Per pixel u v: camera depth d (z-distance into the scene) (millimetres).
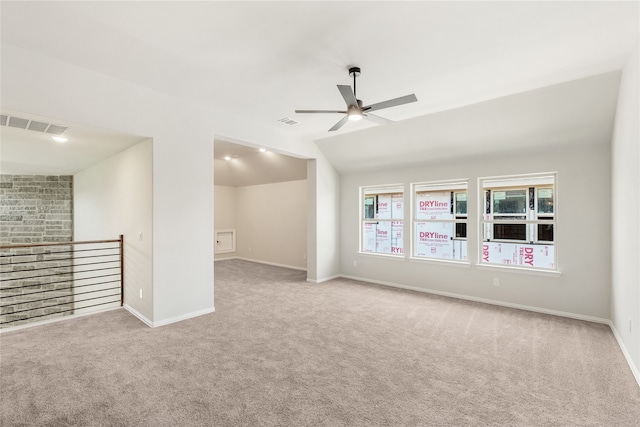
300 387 2355
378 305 4453
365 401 2186
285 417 2014
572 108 3498
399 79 3229
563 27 2332
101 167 5113
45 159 4961
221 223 8930
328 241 6172
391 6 2096
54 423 1937
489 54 2736
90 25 2324
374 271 5914
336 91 3551
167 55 2768
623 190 3016
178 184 3783
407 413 2057
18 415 2004
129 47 2641
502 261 4656
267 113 4301
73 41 2553
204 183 4047
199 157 3984
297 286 5613
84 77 3023
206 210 4070
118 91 3262
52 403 2129
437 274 5109
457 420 1989
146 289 3705
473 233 4754
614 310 3477
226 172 8438
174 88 3490
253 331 3455
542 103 3580
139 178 3855
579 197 3916
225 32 2410
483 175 4660
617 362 2764
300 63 2898
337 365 2699
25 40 2535
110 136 3518
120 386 2344
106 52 2727
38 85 2746
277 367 2656
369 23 2289
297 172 7234
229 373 2549
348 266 6309
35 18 2232
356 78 3207
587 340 3236
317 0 2033
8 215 6359
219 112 4195
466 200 5043
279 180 7891
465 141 4496
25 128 3211
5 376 2467
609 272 3725
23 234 6410
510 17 2219
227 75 3162
